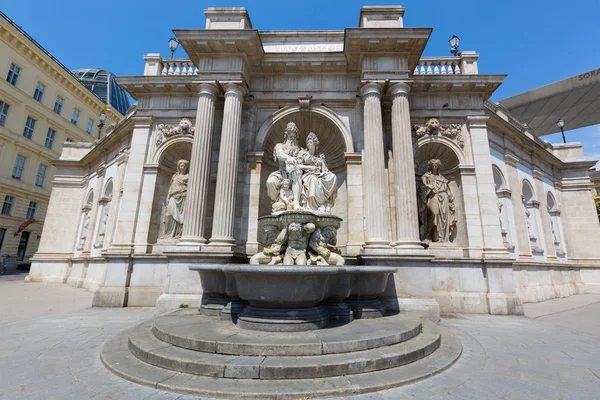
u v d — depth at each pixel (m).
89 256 18.89
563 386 4.73
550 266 18.08
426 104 13.69
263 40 14.75
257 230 12.34
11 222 35.53
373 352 5.48
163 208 13.70
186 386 4.41
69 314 10.29
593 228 21.31
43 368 5.30
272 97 13.47
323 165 11.83
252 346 5.27
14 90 36.03
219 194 11.23
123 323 8.89
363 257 10.24
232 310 7.52
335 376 4.81
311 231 9.06
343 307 7.71
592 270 20.86
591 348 6.82
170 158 14.29
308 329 6.39
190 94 14.22
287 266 6.25
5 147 35.09
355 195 12.22
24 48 36.91
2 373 5.06
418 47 12.12
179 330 6.30
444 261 11.91
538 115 27.88
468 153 13.18
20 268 36.47
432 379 4.95
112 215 15.77
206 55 12.55
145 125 13.93
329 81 13.56
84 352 6.21
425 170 13.90
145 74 14.68
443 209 12.86
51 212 24.02
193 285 10.22
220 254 10.26
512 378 5.03
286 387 4.39
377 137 11.57
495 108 17.41
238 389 4.31
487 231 12.24
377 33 11.70
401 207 11.04
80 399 4.15
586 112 27.06
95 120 47.75
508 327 9.02
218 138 13.23
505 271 11.67
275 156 11.87
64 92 42.66
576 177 22.34
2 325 8.62
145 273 12.18
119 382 4.72
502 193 15.35
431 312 9.71
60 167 24.78
